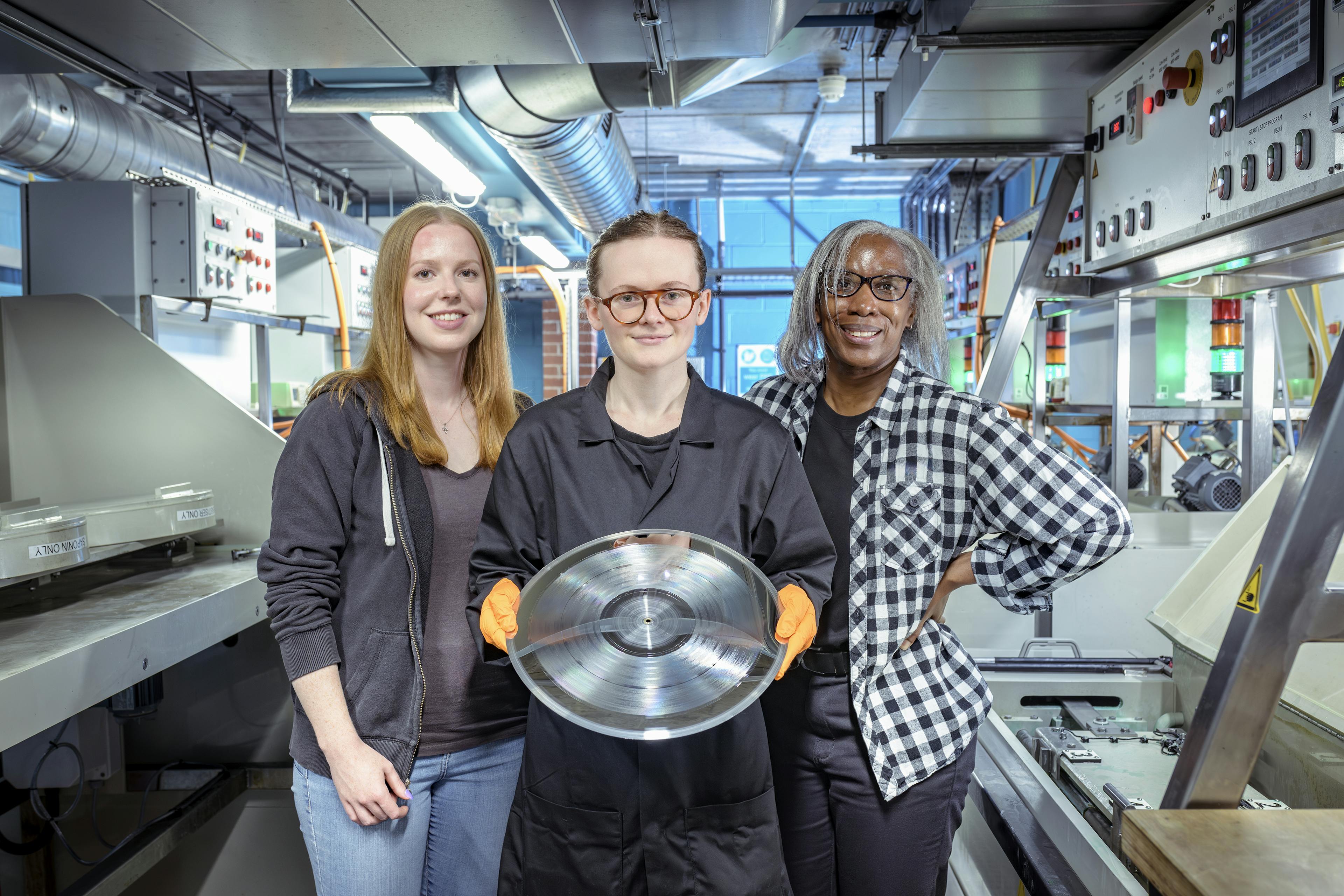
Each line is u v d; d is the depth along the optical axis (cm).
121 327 194
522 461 107
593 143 425
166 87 497
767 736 115
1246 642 85
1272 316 234
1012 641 218
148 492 195
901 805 124
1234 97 145
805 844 131
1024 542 125
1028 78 199
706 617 93
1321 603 84
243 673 213
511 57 208
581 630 94
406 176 756
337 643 114
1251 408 236
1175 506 301
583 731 102
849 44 350
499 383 133
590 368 739
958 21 178
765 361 862
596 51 206
